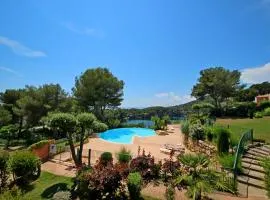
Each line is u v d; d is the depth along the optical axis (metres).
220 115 44.28
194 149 19.12
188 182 9.85
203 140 19.55
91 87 40.72
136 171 11.64
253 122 32.09
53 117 14.25
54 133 32.12
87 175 9.81
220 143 14.53
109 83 42.00
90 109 42.62
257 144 17.55
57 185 12.35
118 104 44.47
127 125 43.94
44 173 14.59
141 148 21.34
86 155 17.69
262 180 10.84
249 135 17.14
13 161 13.27
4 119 35.69
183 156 10.83
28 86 38.03
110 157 14.26
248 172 11.67
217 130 16.73
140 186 9.68
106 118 43.28
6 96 42.84
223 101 49.31
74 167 15.59
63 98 38.41
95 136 29.98
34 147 17.06
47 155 18.38
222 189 9.94
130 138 31.64
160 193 10.03
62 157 18.23
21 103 35.50
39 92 36.75
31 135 34.97
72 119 14.37
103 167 10.46
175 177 10.94
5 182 12.62
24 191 11.50
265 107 41.28
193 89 51.56
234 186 10.00
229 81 45.97
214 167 11.43
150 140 26.05
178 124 44.22
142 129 40.34
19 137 36.06
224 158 12.56
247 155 14.53
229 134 14.95
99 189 9.35
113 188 9.71
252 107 42.16
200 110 45.72
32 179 13.57
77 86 41.97
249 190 10.20
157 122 37.50
